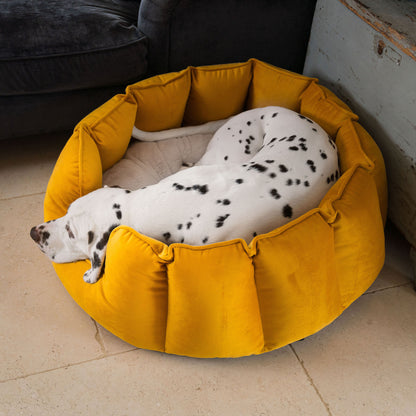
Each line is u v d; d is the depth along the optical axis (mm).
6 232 2109
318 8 2338
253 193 1639
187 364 1682
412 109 1810
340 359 1707
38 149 2531
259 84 2314
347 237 1609
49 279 1941
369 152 1884
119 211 1677
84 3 2293
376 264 1747
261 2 2279
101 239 1669
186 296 1466
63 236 1744
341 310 1723
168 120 2268
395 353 1729
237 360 1697
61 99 2266
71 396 1587
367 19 1932
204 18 2246
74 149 1866
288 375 1659
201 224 1592
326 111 2104
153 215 1632
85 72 2172
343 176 1714
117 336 1714
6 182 2336
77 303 1825
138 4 2490
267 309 1562
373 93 2035
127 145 2148
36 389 1600
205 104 2311
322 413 1562
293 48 2512
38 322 1793
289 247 1477
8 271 1960
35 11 2160
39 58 2094
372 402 1594
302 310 1563
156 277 1502
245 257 1441
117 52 2174
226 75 2252
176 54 2330
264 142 1982
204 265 1431
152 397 1591
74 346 1726
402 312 1857
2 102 2191
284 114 1995
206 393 1604
